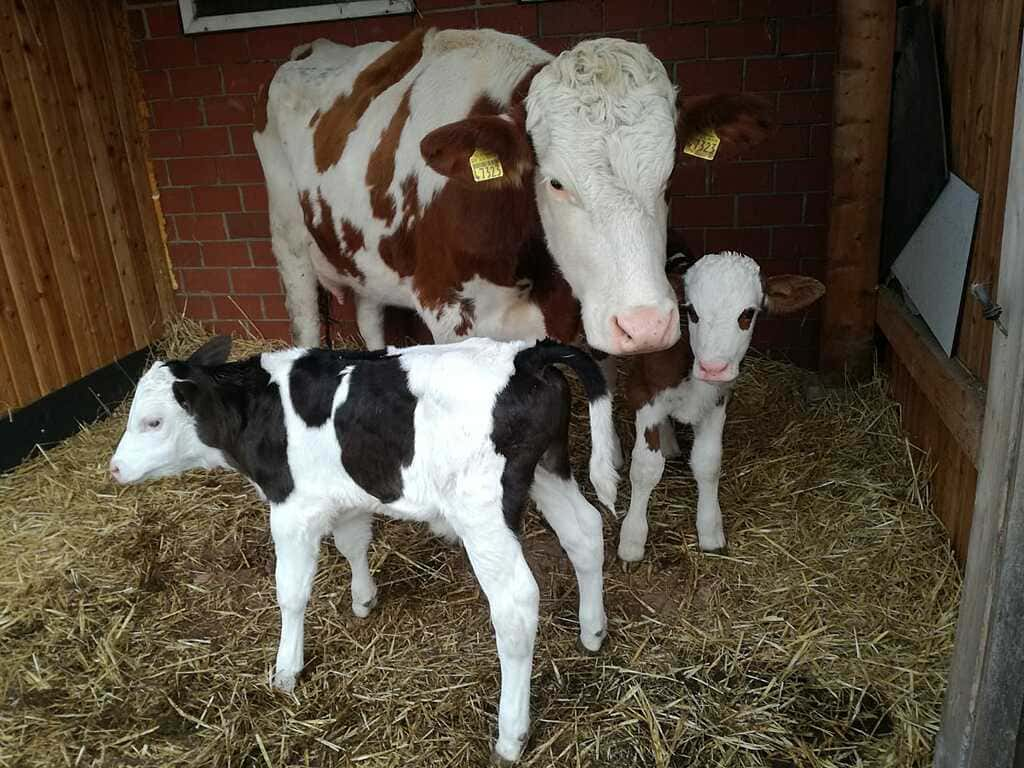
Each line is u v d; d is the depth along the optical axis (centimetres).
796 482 242
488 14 303
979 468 125
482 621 194
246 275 363
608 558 215
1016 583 117
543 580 208
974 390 182
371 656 184
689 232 317
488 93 206
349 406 155
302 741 164
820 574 203
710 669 177
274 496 166
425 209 211
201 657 188
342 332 364
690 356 189
